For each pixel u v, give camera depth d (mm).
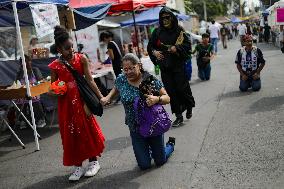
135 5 11641
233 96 9281
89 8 10352
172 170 4980
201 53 12445
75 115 4867
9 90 6797
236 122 6867
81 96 4887
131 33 20516
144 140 5000
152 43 7008
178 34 6801
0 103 8914
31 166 5988
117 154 5934
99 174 5191
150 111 4734
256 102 8289
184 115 7875
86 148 4945
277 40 23562
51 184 5117
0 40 10094
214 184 4438
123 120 8320
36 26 6738
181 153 5570
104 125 8047
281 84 10094
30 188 5098
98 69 11359
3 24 9141
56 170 5660
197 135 6363
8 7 7438
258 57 9461
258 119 6883
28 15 9234
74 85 4855
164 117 4797
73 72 4836
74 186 4926
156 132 4758
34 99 8172
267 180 4375
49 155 6441
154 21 17469
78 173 5105
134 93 4766
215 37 23297
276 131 6074
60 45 4777
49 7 7102
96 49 14789
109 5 10672
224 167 4883
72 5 10414
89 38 14625
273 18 25422
